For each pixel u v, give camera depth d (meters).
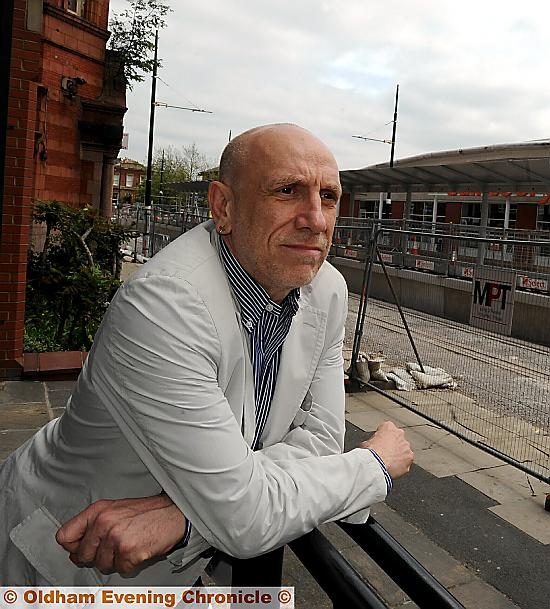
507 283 5.89
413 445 5.30
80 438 1.33
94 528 1.12
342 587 0.96
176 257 1.24
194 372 1.14
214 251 1.31
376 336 9.27
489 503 4.26
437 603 0.94
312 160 1.25
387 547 1.05
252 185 1.25
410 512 4.06
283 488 1.17
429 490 4.40
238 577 1.19
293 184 1.24
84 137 10.10
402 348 8.65
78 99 9.98
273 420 1.45
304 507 1.16
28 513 1.43
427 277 9.95
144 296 1.16
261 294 1.31
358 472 1.29
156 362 1.12
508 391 6.70
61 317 6.71
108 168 10.59
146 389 1.13
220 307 1.22
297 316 1.47
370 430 5.67
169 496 1.18
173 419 1.12
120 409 1.20
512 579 3.37
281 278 1.26
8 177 5.74
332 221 1.32
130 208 33.59
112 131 10.25
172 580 1.41
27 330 6.68
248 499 1.11
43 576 1.41
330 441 1.55
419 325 8.37
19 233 5.86
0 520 1.50
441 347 7.68
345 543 3.45
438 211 23.38
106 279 6.89
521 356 6.04
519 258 8.66
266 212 1.24
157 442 1.13
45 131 9.15
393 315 10.55
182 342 1.13
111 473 1.32
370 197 26.66
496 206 20.09
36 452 1.49
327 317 1.55
